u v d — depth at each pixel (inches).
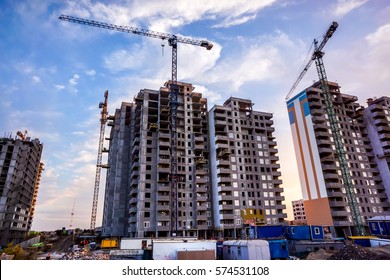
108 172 4798.2
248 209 3083.2
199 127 3794.3
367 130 4165.8
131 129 4072.3
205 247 1461.6
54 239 5398.6
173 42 4079.7
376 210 3567.9
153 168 3307.1
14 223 4018.2
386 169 3806.6
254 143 3917.3
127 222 3577.8
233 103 4042.8
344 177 3277.6
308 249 1823.3
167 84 4042.8
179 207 3211.1
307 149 3747.5
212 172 3666.3
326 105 3666.3
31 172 4800.7
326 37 3737.7
